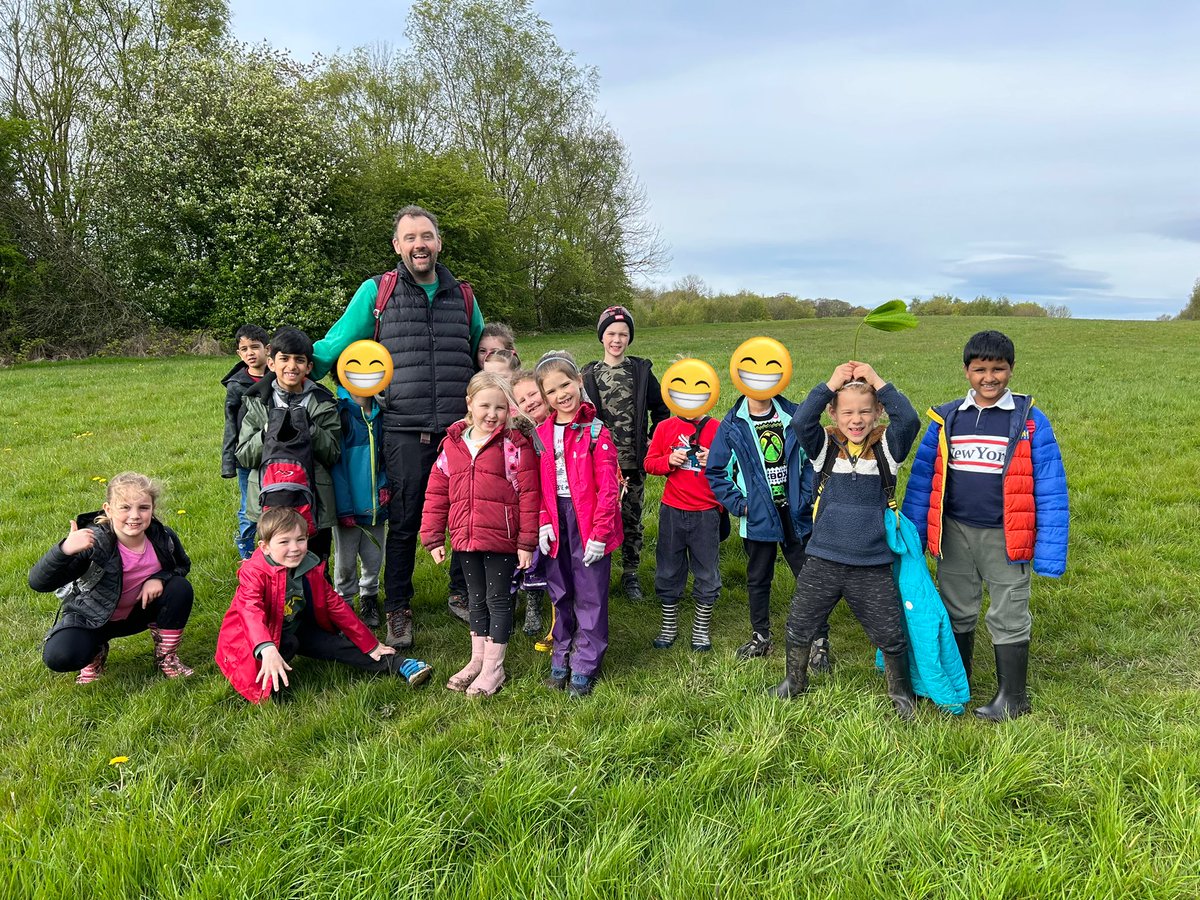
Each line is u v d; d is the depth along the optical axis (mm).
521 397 3658
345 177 25125
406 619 4113
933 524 3424
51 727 3217
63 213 23719
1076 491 6555
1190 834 2371
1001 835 2471
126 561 3604
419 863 2340
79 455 8312
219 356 21328
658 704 3375
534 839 2457
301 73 26422
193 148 21578
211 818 2525
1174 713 3219
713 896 2201
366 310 4102
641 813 2600
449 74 30938
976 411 3354
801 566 3887
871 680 3584
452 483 3643
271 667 3303
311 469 3896
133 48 24578
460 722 3270
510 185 33219
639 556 4887
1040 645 3971
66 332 21672
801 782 2748
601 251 36906
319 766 2867
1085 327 34094
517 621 4543
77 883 2234
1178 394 11438
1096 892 2156
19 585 4789
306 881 2266
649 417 5656
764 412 3873
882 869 2326
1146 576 4699
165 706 3404
